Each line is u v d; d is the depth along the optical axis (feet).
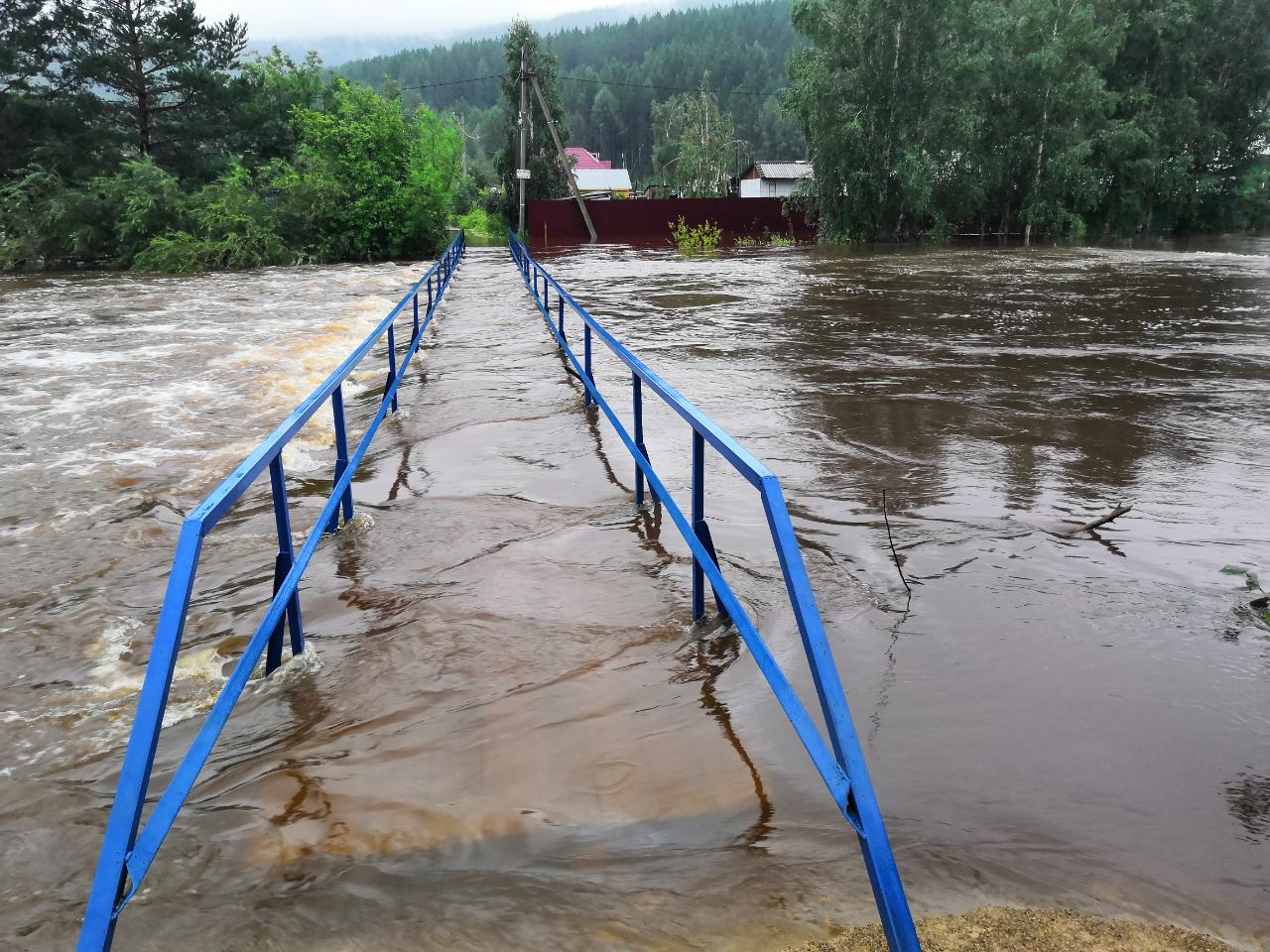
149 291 67.97
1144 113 138.72
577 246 124.57
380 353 35.19
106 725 9.51
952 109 116.37
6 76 111.45
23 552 14.88
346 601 12.35
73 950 6.22
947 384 26.03
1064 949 5.74
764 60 594.24
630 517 15.42
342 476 13.89
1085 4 132.46
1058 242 122.11
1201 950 5.73
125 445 22.08
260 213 101.45
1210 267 71.10
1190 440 19.40
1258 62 149.07
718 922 6.10
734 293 54.60
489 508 16.12
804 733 6.01
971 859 6.61
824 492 16.22
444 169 188.65
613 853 6.89
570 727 8.77
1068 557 12.76
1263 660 9.57
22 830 7.70
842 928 5.98
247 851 7.12
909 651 10.00
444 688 9.74
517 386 27.53
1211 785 7.43
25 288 73.72
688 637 10.76
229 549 14.67
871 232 121.90
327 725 9.10
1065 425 20.90
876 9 113.91
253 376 30.99
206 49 122.31
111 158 115.03
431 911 6.35
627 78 586.86
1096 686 9.08
